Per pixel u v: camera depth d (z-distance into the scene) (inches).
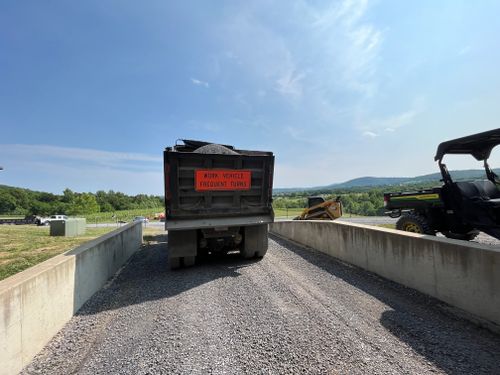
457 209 204.2
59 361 100.1
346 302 147.9
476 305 124.5
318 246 294.4
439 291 144.6
